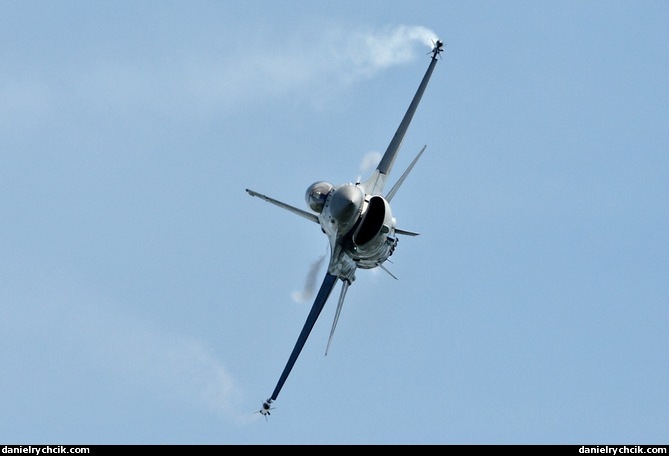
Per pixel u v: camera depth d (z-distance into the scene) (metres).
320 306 140.12
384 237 139.25
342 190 133.12
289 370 138.38
